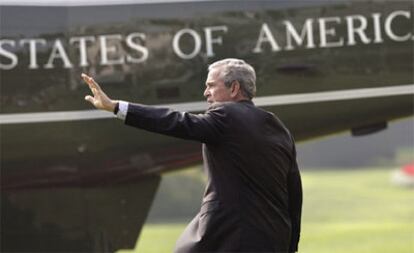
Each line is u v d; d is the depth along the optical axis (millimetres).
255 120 8711
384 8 13477
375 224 42688
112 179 13438
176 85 13398
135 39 13359
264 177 8695
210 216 8594
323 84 13453
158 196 46188
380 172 60125
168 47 13367
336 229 40875
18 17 13195
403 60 13484
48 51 13234
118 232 13484
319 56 13438
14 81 13172
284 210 8914
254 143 8641
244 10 13391
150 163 13461
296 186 9047
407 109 13578
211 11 13391
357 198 52312
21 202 13305
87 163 13344
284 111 13453
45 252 13352
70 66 13266
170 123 8406
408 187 56000
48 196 13336
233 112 8641
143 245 36688
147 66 13367
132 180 13484
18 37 13180
